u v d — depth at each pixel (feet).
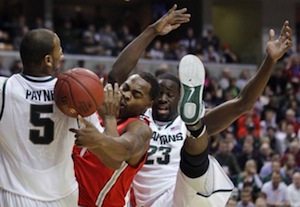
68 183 13.85
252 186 39.09
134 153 13.52
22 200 13.41
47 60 13.67
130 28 80.69
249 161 40.24
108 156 13.12
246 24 84.99
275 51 16.24
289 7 83.97
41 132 13.53
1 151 13.62
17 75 13.74
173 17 17.03
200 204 16.17
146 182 17.93
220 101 57.67
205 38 72.28
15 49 63.36
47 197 13.57
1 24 66.74
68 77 13.28
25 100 13.51
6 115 13.43
